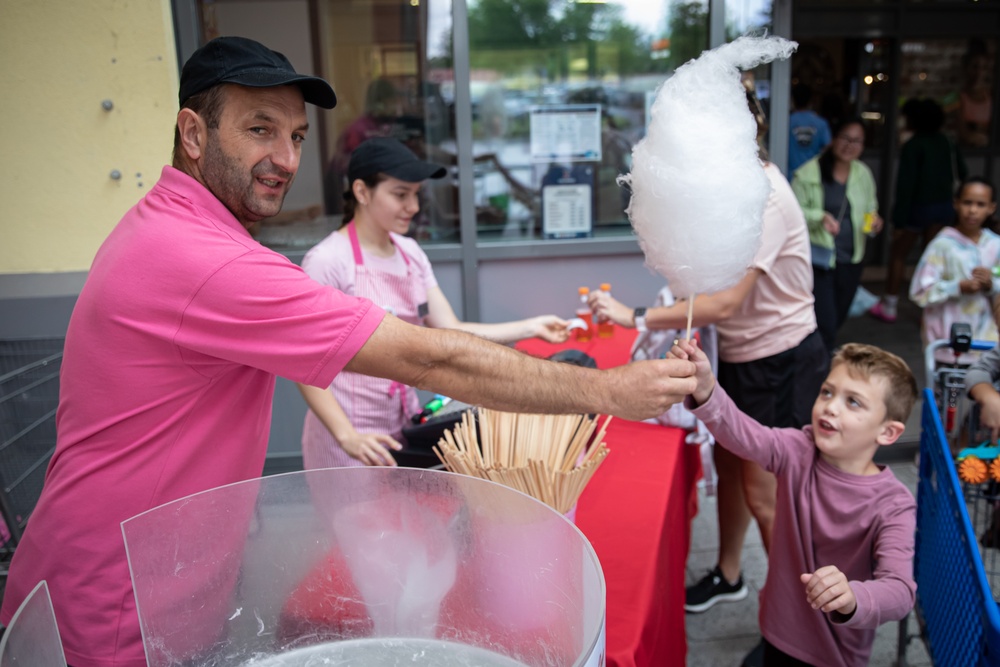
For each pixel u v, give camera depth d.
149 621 1.03
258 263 1.12
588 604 0.86
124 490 1.20
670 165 1.21
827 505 1.81
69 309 3.43
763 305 2.44
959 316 3.54
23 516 2.51
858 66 7.17
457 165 3.84
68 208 3.41
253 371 1.26
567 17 3.81
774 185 2.27
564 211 4.01
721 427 1.75
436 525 1.05
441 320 2.43
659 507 1.73
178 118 1.20
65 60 3.26
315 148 3.82
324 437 2.16
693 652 2.55
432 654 1.04
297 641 1.08
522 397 1.20
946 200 6.17
